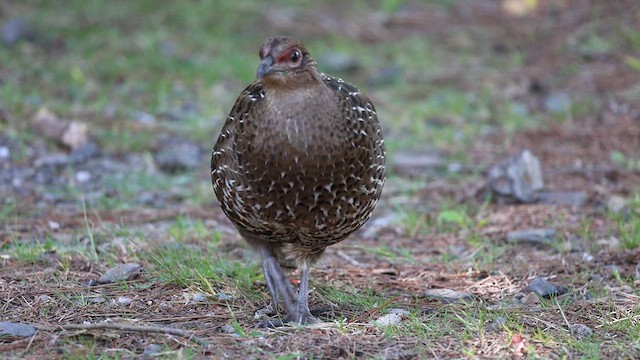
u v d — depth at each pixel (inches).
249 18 781.3
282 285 340.2
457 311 339.0
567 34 757.9
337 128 313.0
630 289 361.7
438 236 441.7
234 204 331.9
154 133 578.9
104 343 307.7
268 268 345.1
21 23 714.2
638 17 772.0
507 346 304.2
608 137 575.2
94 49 704.4
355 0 832.3
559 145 567.2
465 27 783.1
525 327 324.2
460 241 433.1
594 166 530.0
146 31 742.5
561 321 331.0
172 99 634.8
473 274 386.9
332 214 323.3
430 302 354.0
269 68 307.0
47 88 631.2
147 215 461.1
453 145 570.3
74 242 414.0
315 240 334.6
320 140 310.7
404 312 336.2
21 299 347.3
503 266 396.8
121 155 546.0
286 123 309.9
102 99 612.7
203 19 770.2
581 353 301.1
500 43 749.9
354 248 424.8
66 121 566.3
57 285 361.4
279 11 797.2
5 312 335.9
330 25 776.9
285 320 334.0
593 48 728.3
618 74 685.3
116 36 725.9
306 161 311.1
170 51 711.1
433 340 310.7
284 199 317.4
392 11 810.8
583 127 595.8
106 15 766.5
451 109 626.5
